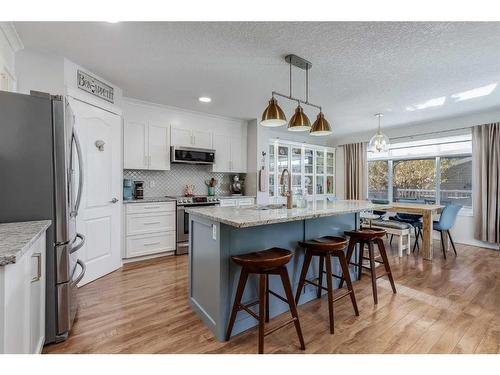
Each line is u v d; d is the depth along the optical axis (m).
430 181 5.16
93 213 2.85
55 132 1.68
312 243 2.04
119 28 2.00
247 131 5.05
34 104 1.63
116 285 2.73
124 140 3.64
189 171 4.64
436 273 3.15
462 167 4.73
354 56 2.40
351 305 2.33
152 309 2.23
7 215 1.59
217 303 1.84
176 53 2.38
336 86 3.13
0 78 1.98
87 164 2.76
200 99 3.69
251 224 1.63
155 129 3.94
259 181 4.89
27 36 2.12
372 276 2.38
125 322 2.02
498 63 2.53
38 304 1.51
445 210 3.80
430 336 1.85
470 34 2.04
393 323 2.03
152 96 3.58
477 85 3.09
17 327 1.15
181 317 2.11
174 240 3.87
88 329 1.91
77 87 2.62
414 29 1.98
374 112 4.25
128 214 3.44
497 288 2.70
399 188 5.66
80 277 1.96
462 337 1.84
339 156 6.77
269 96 3.55
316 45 2.22
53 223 1.69
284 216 1.88
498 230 4.12
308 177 6.29
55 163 1.68
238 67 2.66
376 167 6.08
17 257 1.01
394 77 2.87
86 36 2.12
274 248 2.00
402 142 5.45
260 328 1.63
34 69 2.37
